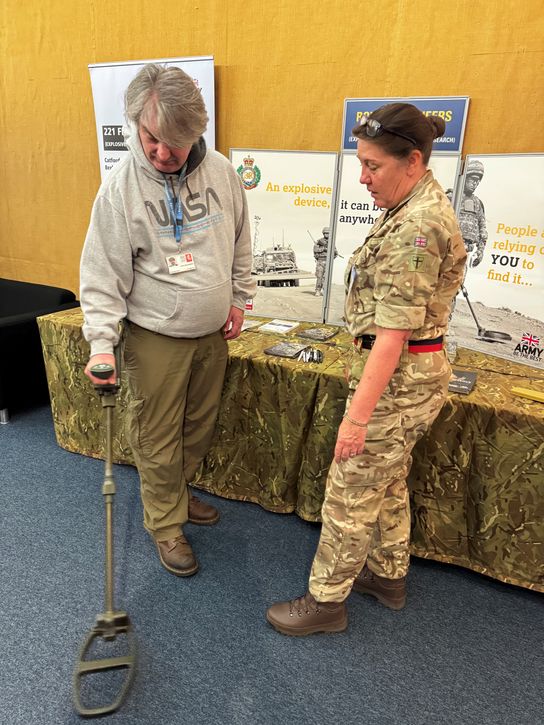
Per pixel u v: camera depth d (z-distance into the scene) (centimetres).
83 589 167
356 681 140
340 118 224
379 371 114
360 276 123
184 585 171
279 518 207
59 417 246
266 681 139
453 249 111
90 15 265
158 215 144
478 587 176
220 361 174
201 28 240
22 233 339
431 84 205
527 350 191
